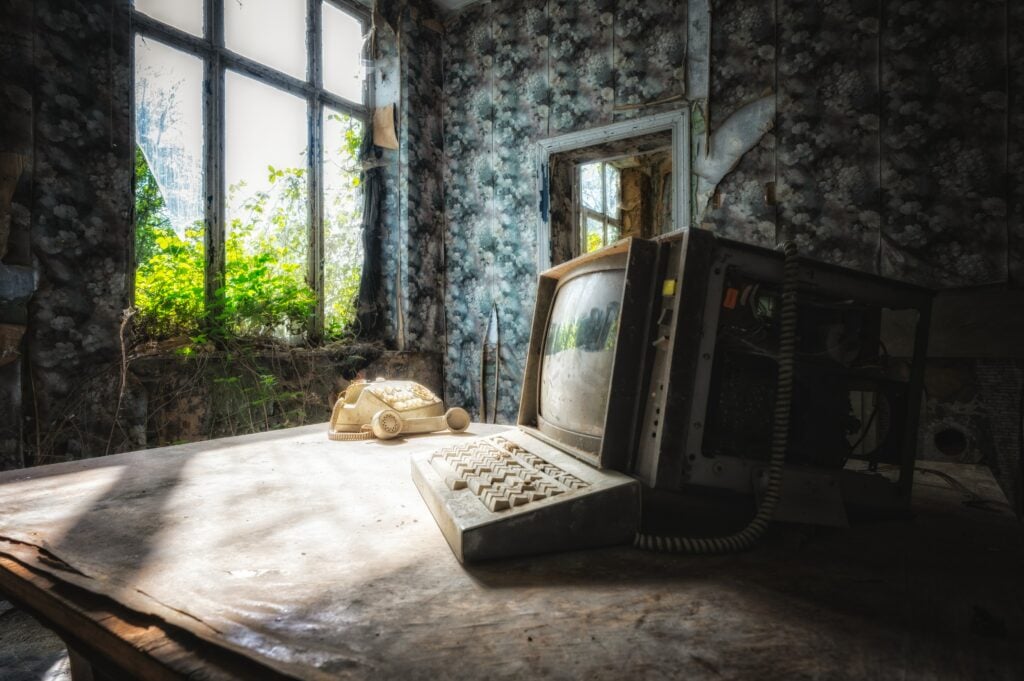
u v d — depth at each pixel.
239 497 1.35
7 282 2.86
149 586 0.84
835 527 1.13
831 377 1.19
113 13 3.32
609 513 1.02
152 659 0.66
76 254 3.15
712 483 1.05
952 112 3.18
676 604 0.78
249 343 4.02
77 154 3.16
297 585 0.85
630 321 1.12
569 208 4.97
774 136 3.70
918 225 3.26
